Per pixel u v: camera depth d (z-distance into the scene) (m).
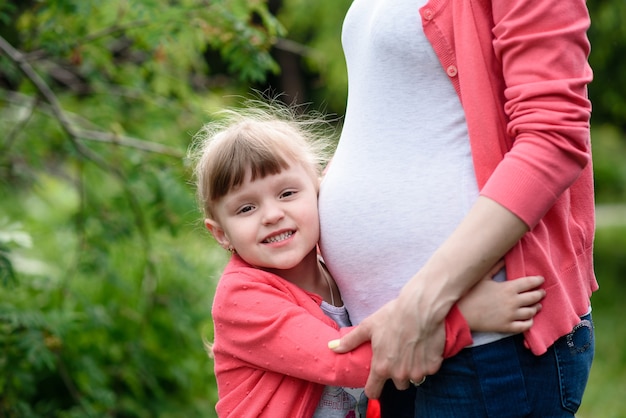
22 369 3.81
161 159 4.11
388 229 1.92
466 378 1.85
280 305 1.99
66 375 4.07
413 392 2.10
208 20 3.73
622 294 9.60
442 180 1.87
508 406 1.83
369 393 1.84
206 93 5.16
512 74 1.76
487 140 1.81
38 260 5.14
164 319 4.86
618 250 11.25
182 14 3.71
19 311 3.69
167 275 4.87
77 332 4.43
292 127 2.26
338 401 2.10
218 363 2.12
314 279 2.20
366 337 1.84
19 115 4.70
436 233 1.87
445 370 1.87
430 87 1.90
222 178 2.05
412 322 1.75
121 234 4.38
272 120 2.28
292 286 2.05
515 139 1.80
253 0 3.78
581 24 1.74
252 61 3.83
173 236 4.02
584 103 1.73
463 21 1.83
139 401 4.82
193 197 3.94
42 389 4.57
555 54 1.71
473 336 1.82
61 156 4.89
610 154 17.22
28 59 4.00
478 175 1.82
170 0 4.18
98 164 4.17
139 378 4.76
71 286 4.76
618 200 16.33
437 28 1.85
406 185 1.91
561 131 1.69
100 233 4.44
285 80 9.50
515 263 1.79
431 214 1.88
